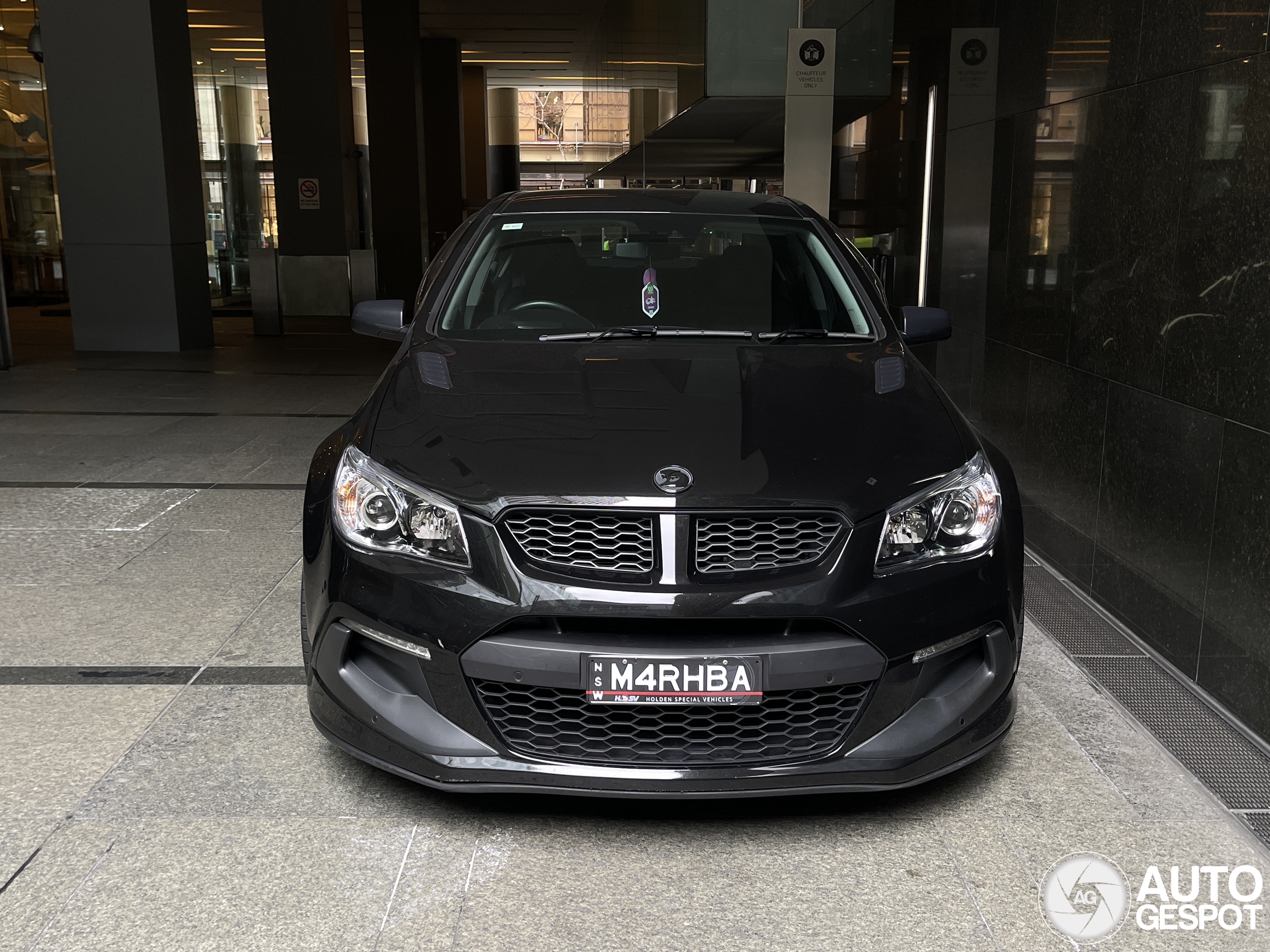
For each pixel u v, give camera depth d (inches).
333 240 634.8
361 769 104.0
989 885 87.4
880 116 324.5
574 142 1617.9
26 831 92.4
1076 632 145.4
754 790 89.0
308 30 614.9
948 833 95.0
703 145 604.1
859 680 88.3
